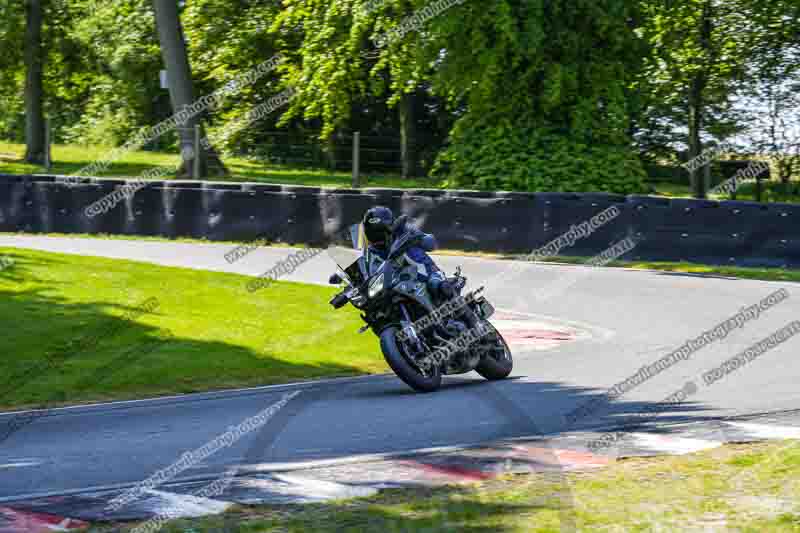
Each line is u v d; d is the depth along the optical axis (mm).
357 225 20734
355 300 20141
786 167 56812
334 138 77875
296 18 56562
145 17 82000
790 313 28531
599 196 40500
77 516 10930
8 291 28797
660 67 54938
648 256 39812
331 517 8578
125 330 25312
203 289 31484
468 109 50281
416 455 14070
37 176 48781
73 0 82438
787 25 52594
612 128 48219
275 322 27656
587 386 19984
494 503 7410
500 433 15367
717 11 53188
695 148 56812
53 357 22531
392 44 49906
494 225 42125
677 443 14992
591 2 46031
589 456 14117
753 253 38406
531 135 48188
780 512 10727
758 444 14672
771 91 55719
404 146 71812
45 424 17047
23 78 90375
